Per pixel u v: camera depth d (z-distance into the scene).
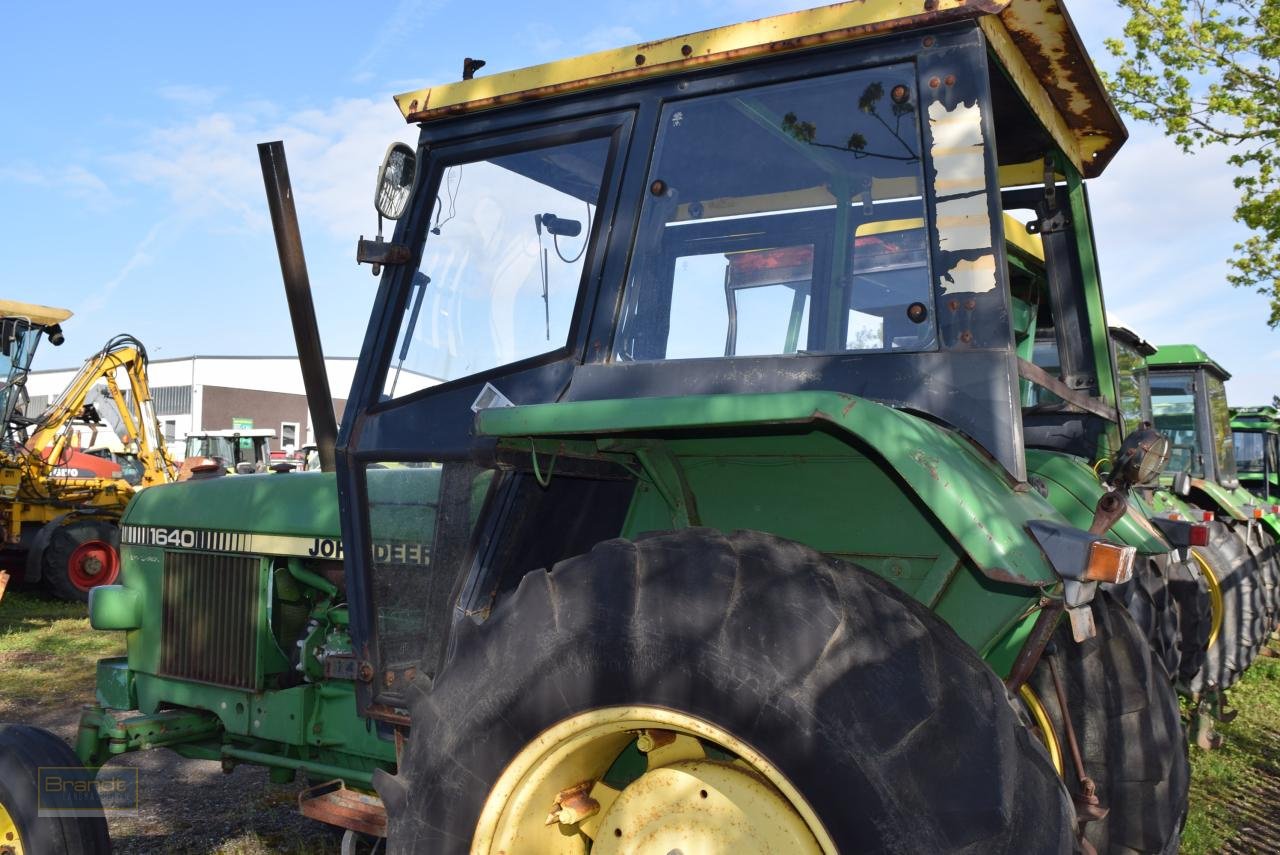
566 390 2.38
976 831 1.47
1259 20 8.20
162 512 3.71
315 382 3.42
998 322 1.95
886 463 1.99
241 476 3.65
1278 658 8.54
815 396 1.77
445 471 2.57
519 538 2.47
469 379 2.54
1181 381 8.89
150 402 13.94
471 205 2.63
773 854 1.68
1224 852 4.16
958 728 1.54
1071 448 3.25
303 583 3.47
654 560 1.81
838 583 1.69
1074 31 2.35
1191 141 8.62
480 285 2.57
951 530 1.66
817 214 2.26
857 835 1.51
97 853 3.11
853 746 1.53
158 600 3.66
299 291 3.31
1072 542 1.67
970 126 2.01
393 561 2.66
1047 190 3.22
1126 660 2.71
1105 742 2.63
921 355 2.00
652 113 2.36
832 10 2.12
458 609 2.38
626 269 2.35
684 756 1.84
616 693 1.74
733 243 2.32
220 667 3.44
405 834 1.93
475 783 1.87
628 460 2.32
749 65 2.25
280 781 3.44
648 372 2.27
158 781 5.06
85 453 15.11
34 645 8.93
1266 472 12.73
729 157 2.29
